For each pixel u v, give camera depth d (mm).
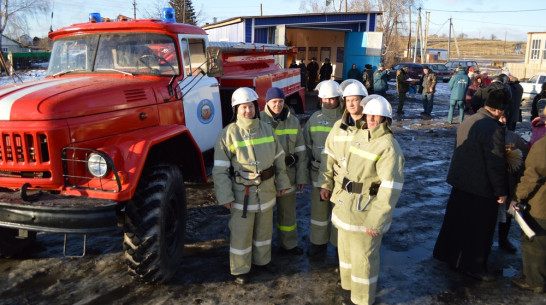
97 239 4547
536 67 30734
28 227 3006
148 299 3449
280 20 18969
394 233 4805
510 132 4109
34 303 3373
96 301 3410
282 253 4289
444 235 3992
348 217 3186
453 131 11203
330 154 3566
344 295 3539
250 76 6652
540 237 3502
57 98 3291
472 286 3725
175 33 4633
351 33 21281
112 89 3750
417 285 3725
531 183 3424
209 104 5227
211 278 3787
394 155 2996
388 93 21188
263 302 3430
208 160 5438
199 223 4988
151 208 3375
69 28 4598
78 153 3289
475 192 3656
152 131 3859
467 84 11945
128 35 4551
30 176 3250
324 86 3898
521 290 3662
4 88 3750
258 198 3600
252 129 3572
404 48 65625
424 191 6305
